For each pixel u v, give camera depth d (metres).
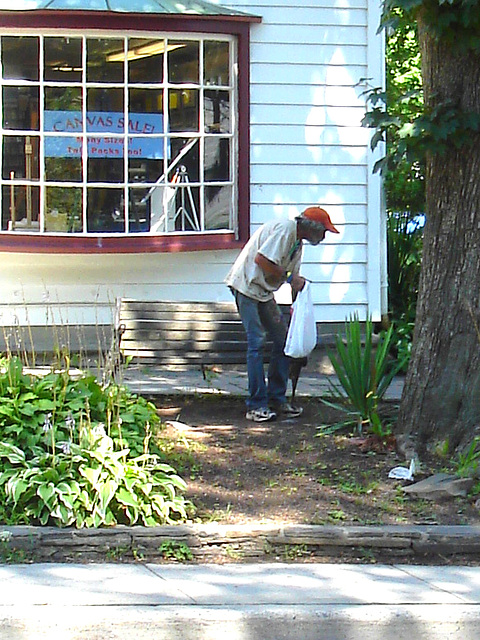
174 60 13.00
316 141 13.52
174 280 13.27
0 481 8.27
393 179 13.85
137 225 12.98
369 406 10.34
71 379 9.77
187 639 6.83
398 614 6.96
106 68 12.83
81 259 13.02
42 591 7.20
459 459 9.45
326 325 13.55
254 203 13.41
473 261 9.61
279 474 9.34
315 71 13.48
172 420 10.90
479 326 9.61
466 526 8.33
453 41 9.09
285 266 10.55
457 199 9.62
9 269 12.95
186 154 13.12
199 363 11.36
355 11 13.54
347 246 13.60
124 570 7.65
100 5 12.60
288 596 7.20
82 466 8.29
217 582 7.44
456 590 7.39
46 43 12.71
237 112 13.27
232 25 13.12
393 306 14.38
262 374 10.86
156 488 8.52
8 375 9.34
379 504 8.73
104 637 6.79
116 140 12.90
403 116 9.49
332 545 8.09
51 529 8.00
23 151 12.77
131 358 10.81
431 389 9.76
